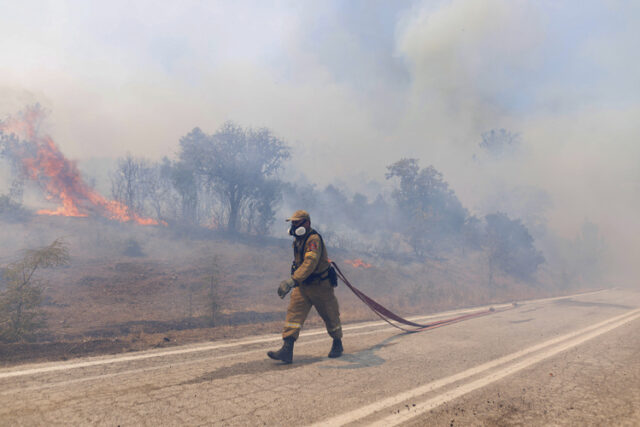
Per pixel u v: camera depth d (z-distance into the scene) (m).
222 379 3.48
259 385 3.32
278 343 5.37
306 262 4.11
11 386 3.21
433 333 6.29
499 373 3.80
